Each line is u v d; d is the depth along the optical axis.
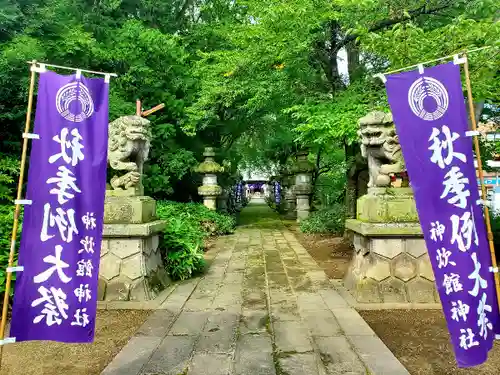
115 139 5.01
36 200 2.75
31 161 2.76
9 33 8.27
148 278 4.89
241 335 3.63
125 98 9.90
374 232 4.52
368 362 3.04
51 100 2.83
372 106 6.27
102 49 9.12
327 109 6.88
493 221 8.02
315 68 8.45
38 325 2.71
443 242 2.77
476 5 5.09
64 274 2.77
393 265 4.59
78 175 2.84
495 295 2.75
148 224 4.86
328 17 6.77
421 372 2.94
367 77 7.22
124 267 4.79
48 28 8.53
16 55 7.26
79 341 2.76
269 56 7.55
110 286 4.74
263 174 33.28
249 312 4.32
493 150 8.88
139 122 5.04
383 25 6.73
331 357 3.14
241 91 8.31
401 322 3.98
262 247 9.31
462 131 2.79
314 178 15.14
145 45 9.62
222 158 14.36
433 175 2.82
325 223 11.72
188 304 4.62
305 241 10.24
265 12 6.88
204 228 10.86
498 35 4.52
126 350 3.30
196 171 12.27
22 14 8.23
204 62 10.24
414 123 2.88
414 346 3.41
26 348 3.41
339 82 8.32
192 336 3.61
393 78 2.96
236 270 6.65
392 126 4.70
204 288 5.38
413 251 4.59
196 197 14.82
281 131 13.89
